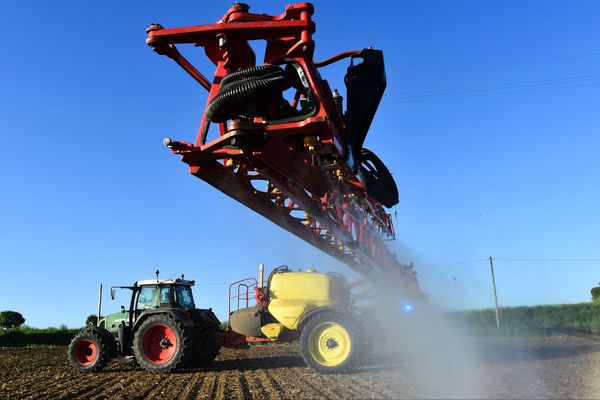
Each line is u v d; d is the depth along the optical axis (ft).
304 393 25.96
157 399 26.32
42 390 30.71
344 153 21.56
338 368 33.24
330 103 21.04
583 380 27.43
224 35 19.36
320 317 34.42
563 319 109.81
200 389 29.50
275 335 37.58
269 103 19.49
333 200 27.89
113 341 41.52
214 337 42.04
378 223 37.88
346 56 22.95
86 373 40.32
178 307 42.39
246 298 40.27
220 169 21.98
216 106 18.95
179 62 20.56
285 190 23.38
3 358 62.13
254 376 34.86
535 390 24.27
